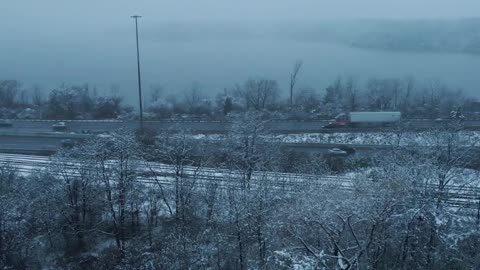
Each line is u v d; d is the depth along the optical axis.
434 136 34.19
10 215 31.95
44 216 33.19
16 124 67.38
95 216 34.22
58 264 31.89
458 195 30.09
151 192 33.38
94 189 33.47
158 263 28.36
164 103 80.50
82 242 33.38
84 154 33.28
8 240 31.61
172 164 36.91
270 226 25.89
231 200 27.61
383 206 24.22
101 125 63.53
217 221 28.44
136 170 34.06
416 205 25.39
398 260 26.36
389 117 58.66
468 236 25.70
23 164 43.91
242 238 27.56
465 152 32.44
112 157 33.31
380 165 32.03
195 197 32.00
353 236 23.75
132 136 35.19
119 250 31.47
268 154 37.47
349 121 60.41
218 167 36.09
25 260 31.58
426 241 26.30
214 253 28.14
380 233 24.95
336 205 23.78
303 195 25.83
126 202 31.97
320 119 65.44
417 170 27.92
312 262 21.36
